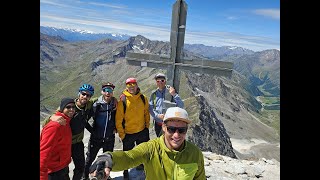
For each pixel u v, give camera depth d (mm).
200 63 2639
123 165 1112
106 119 2600
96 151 2652
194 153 1300
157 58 2717
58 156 1941
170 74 2717
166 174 1254
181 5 2580
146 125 2869
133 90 2703
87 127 2623
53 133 1845
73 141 2357
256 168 3352
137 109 2740
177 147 1245
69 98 1965
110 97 2594
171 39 2662
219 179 2979
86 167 2598
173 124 1212
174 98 2709
